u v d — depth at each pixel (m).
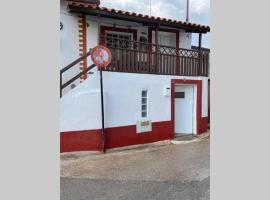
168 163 7.55
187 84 11.40
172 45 12.87
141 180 6.22
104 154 8.38
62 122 8.04
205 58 12.16
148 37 12.02
